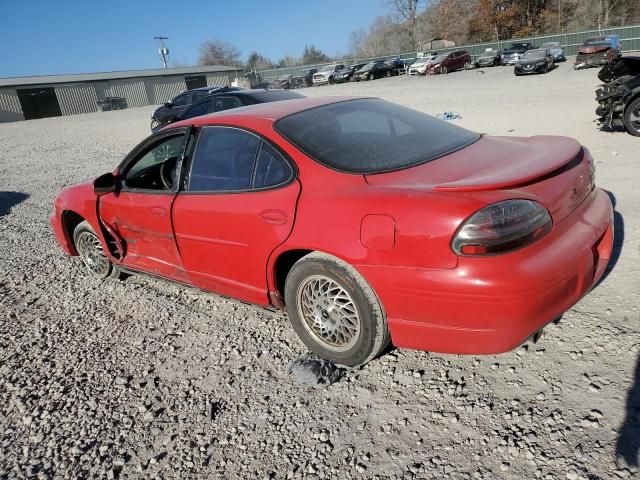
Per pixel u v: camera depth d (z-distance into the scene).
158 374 3.22
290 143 3.04
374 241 2.52
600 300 3.23
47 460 2.60
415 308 2.49
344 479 2.25
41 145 18.98
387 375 2.88
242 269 3.27
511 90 18.95
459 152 3.02
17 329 4.10
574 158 2.75
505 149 3.05
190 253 3.60
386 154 2.95
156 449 2.58
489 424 2.40
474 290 2.28
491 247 2.25
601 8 53.56
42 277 5.18
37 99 45.59
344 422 2.58
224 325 3.72
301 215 2.82
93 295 4.58
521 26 59.00
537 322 2.35
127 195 4.05
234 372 3.12
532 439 2.27
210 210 3.32
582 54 26.59
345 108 3.50
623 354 2.70
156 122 17.48
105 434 2.74
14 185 10.87
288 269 3.23
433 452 2.31
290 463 2.38
